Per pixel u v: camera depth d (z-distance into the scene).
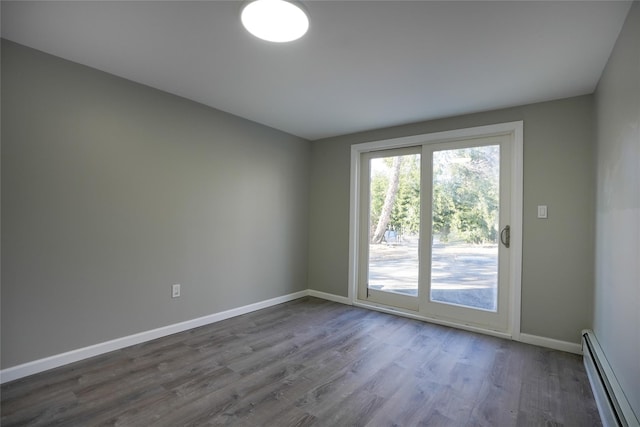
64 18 1.87
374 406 1.98
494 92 2.81
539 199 2.97
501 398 2.09
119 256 2.70
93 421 1.79
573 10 1.71
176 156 3.08
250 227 3.83
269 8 1.72
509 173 3.21
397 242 3.96
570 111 2.86
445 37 2.00
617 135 1.94
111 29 1.99
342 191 4.36
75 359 2.46
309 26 1.89
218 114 3.45
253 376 2.32
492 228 3.29
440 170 3.61
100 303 2.60
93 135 2.54
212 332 3.16
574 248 2.81
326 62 2.36
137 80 2.74
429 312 3.64
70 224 2.43
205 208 3.34
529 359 2.66
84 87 2.48
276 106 3.30
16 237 2.19
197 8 1.76
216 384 2.20
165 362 2.50
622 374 1.76
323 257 4.54
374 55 2.24
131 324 2.79
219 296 3.50
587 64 2.28
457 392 2.15
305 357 2.65
